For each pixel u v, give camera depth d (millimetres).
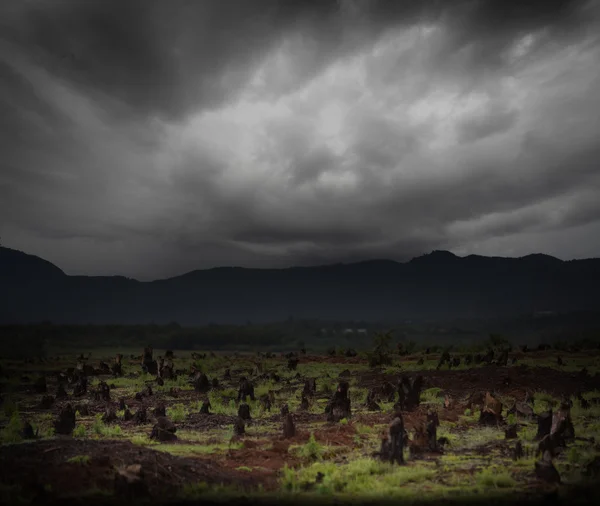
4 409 24609
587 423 19188
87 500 10109
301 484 12141
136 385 35438
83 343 111938
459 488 11672
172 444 16781
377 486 11891
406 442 15398
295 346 161000
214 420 21891
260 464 14188
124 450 13344
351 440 16734
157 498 10539
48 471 11375
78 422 21344
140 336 143500
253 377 39344
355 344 169500
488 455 14719
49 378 42031
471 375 30969
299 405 25359
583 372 30375
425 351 56656
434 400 24953
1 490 10305
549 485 11703
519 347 57656
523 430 17828
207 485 11586
